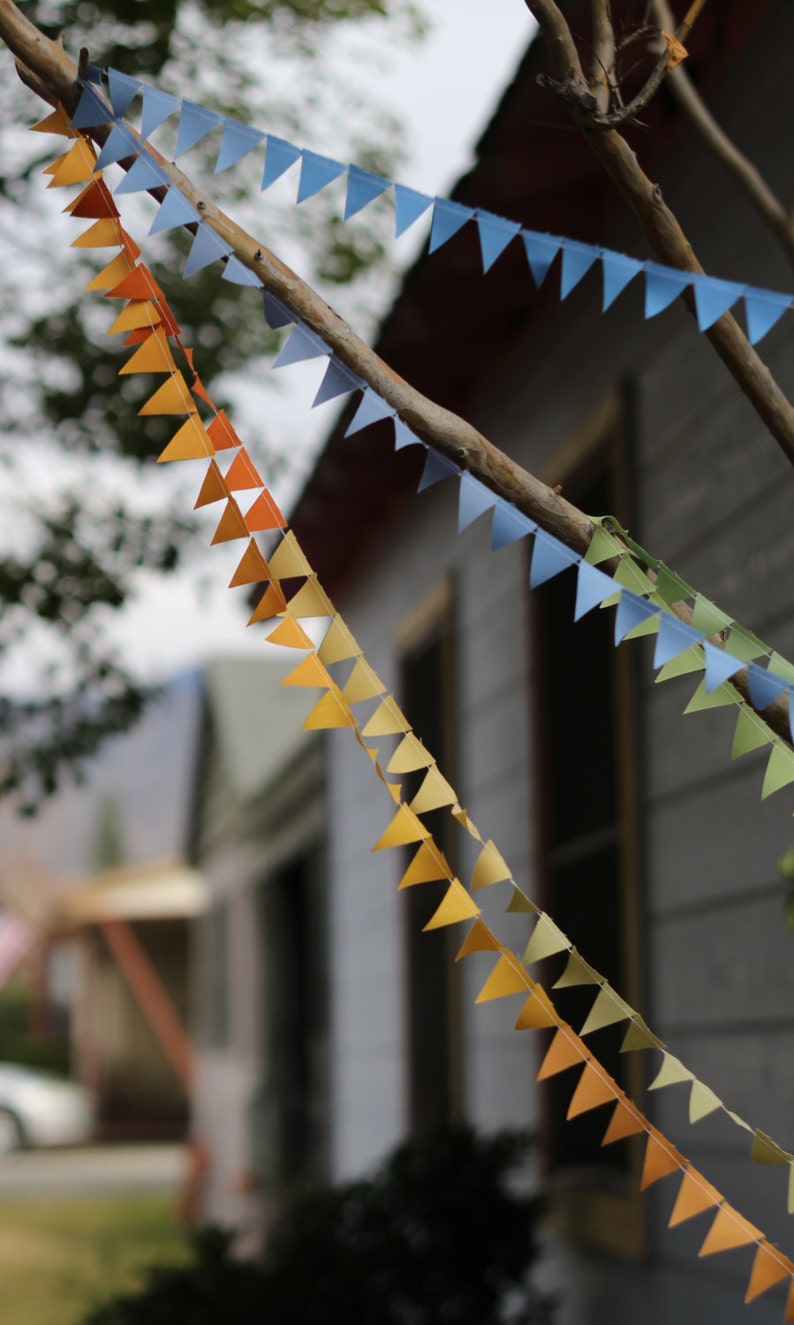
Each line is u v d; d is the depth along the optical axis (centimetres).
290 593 591
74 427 551
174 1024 2470
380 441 620
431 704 705
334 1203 520
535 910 131
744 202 342
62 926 2553
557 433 484
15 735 578
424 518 671
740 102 344
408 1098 697
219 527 142
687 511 379
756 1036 337
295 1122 1221
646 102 164
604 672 484
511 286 473
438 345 525
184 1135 2406
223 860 1570
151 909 2291
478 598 586
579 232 434
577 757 494
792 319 317
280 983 1266
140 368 148
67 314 542
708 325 144
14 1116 2180
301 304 149
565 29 165
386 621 763
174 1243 1213
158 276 548
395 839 132
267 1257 535
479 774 583
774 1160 129
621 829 418
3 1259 1145
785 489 326
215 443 145
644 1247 396
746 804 344
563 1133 493
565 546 141
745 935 343
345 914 893
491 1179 489
